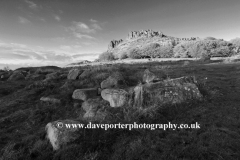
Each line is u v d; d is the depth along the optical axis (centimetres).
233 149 315
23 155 360
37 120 596
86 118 515
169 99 595
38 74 1491
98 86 952
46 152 366
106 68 1373
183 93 625
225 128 397
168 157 304
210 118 464
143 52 7888
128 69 1483
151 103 573
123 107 568
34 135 462
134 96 618
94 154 336
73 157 332
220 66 1969
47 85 1013
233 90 767
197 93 636
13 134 491
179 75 1248
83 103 710
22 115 636
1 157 355
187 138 365
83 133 403
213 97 641
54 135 388
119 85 872
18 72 1515
